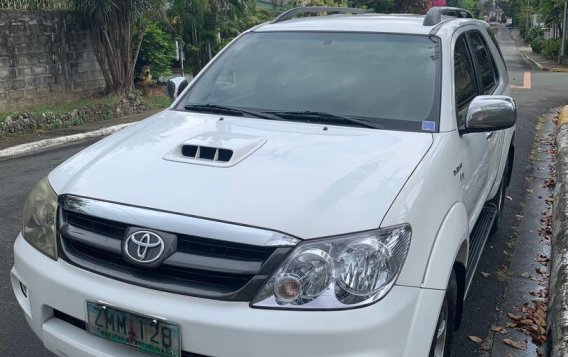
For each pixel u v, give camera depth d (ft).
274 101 11.48
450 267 8.43
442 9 13.51
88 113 38.27
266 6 73.56
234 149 9.04
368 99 11.01
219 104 11.85
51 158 27.89
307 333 7.03
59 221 8.62
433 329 7.91
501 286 14.37
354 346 7.09
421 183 8.52
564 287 11.44
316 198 7.84
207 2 51.39
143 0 41.37
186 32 54.60
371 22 13.02
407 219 7.84
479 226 14.44
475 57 13.98
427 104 10.69
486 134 13.06
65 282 8.22
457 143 10.37
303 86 11.64
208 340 7.28
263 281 7.25
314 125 10.50
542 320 12.62
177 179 8.45
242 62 12.80
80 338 8.26
